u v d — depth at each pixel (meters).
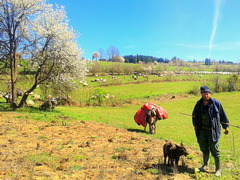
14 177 4.87
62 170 5.68
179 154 5.91
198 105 6.06
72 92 23.17
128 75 90.31
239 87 50.22
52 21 20.02
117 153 7.76
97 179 5.14
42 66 20.06
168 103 40.56
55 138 9.59
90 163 6.43
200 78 76.06
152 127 14.62
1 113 16.14
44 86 22.06
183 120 24.59
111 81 68.75
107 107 35.78
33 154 6.86
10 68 20.38
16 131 10.41
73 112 23.25
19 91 29.59
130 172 5.85
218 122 5.78
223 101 39.66
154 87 57.03
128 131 14.02
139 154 7.76
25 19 19.80
